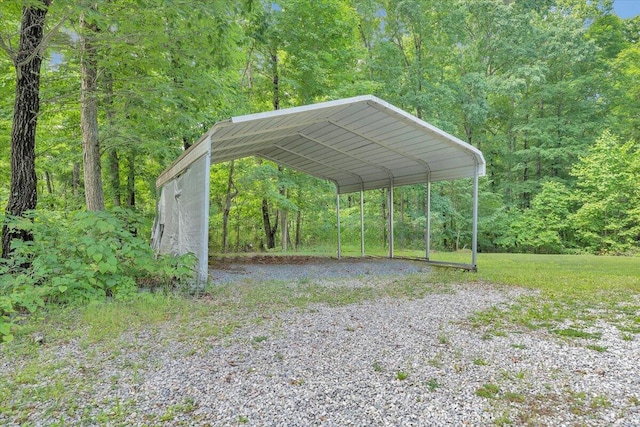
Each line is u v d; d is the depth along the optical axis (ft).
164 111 23.65
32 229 15.30
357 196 72.64
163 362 8.82
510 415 6.31
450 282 20.94
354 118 23.72
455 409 6.53
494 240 61.62
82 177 44.52
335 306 14.67
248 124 18.80
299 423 6.11
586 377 7.85
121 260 16.99
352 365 8.57
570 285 19.53
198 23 18.11
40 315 12.47
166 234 29.40
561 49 56.85
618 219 51.08
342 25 42.04
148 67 21.86
